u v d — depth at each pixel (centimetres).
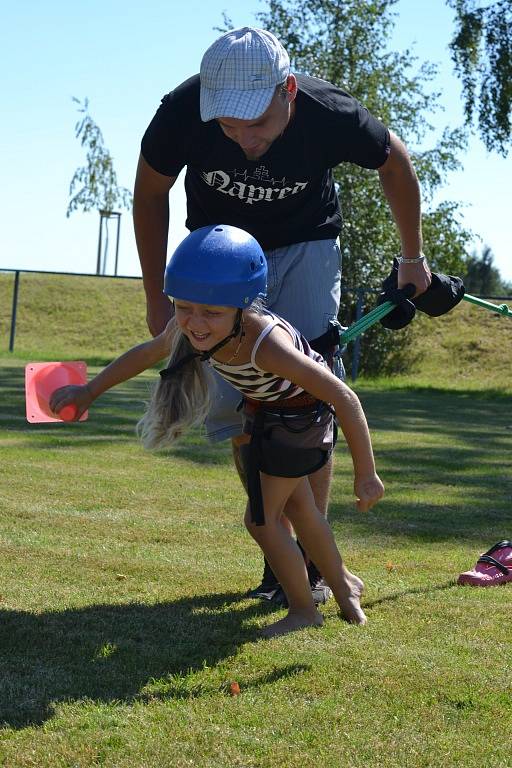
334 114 422
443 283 488
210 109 385
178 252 364
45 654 362
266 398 397
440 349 2617
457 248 2881
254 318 374
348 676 343
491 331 2666
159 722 302
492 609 433
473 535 600
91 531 573
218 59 385
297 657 362
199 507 657
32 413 407
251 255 366
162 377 397
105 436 1024
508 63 2673
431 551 553
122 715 307
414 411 1591
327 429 413
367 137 434
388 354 2614
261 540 408
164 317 484
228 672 346
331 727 300
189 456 903
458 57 2702
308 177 430
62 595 441
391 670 349
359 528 612
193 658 361
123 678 339
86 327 2994
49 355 2589
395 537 588
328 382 376
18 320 3008
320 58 2844
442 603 442
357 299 2356
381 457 963
